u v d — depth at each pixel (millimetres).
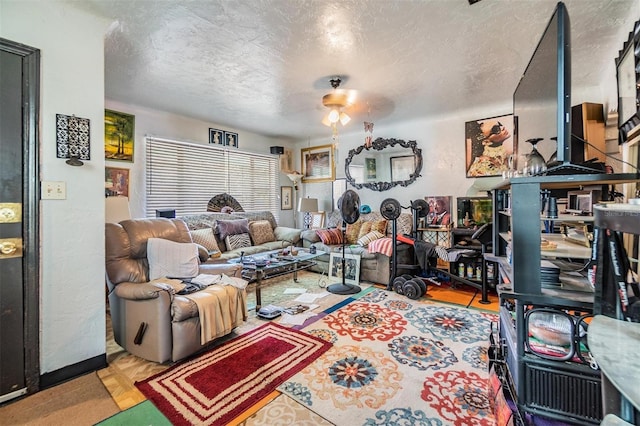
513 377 1391
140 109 3803
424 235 4223
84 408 1582
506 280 1642
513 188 1226
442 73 2744
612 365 665
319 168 5766
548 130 1310
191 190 4391
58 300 1812
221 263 2982
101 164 1991
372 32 2057
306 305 3129
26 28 1694
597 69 2631
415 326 2580
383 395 1667
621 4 1749
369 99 3451
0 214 1617
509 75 2787
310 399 1637
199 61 2502
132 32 2064
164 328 1986
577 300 1141
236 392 1703
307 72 2715
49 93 1775
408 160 4602
